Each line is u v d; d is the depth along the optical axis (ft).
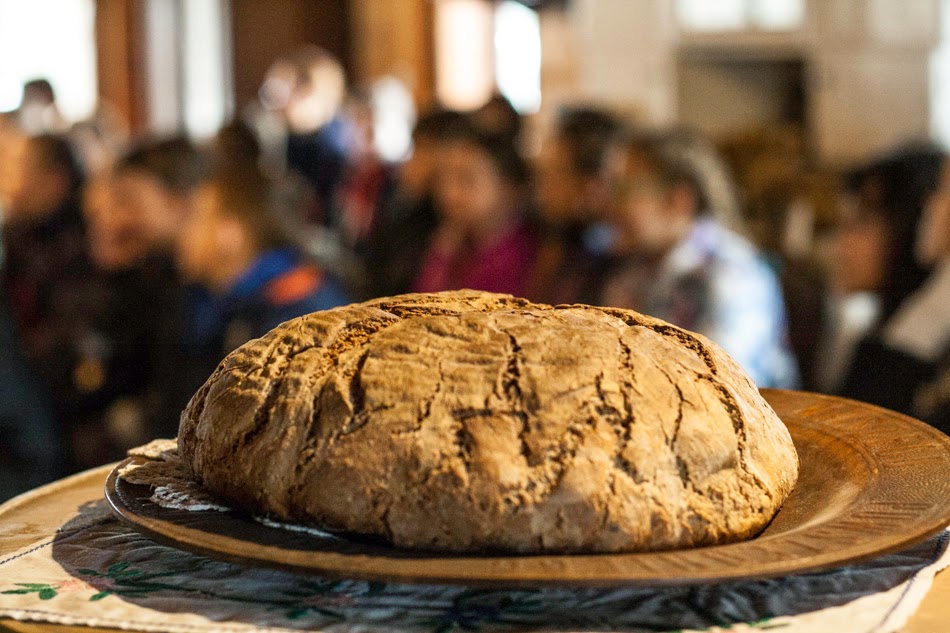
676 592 2.29
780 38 15.28
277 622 2.15
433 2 18.97
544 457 2.19
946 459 2.51
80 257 8.84
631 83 15.44
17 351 7.77
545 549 2.16
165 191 8.01
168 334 7.31
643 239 6.45
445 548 2.17
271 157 7.03
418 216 8.68
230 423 2.42
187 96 19.25
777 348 6.42
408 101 13.74
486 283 7.55
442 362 2.34
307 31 19.93
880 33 15.03
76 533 2.76
